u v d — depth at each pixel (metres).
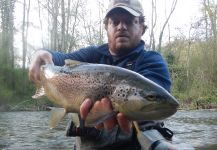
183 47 8.80
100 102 0.68
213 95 6.95
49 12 8.16
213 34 7.85
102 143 0.98
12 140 2.26
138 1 1.02
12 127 3.03
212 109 6.27
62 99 0.77
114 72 0.69
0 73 6.04
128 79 0.67
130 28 0.98
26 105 5.75
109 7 1.02
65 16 8.29
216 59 7.46
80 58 1.05
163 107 0.64
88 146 1.00
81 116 0.70
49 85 0.81
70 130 1.00
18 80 6.05
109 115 0.68
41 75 0.85
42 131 2.72
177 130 2.84
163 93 0.65
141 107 0.65
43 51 0.91
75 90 0.73
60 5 8.19
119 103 0.67
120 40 0.98
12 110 5.62
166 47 8.96
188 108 6.40
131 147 0.98
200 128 3.00
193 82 7.44
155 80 0.90
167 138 1.05
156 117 0.66
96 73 0.71
